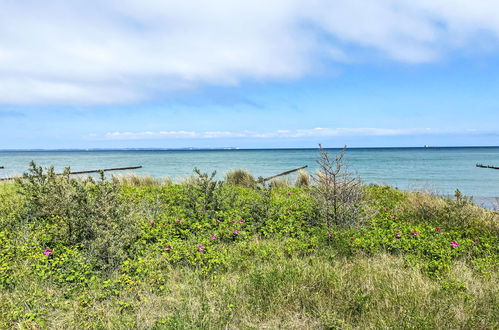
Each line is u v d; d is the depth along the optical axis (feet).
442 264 15.21
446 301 11.77
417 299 11.87
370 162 177.17
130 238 17.53
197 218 23.20
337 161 22.65
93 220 17.21
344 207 22.70
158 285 13.60
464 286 12.92
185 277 14.38
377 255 17.02
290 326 11.08
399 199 32.89
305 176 47.29
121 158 265.75
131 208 22.61
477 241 19.20
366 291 12.93
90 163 179.52
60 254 16.22
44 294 12.59
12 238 17.75
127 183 46.57
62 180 20.33
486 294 12.44
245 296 12.70
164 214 24.02
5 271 13.64
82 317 11.22
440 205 26.84
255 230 21.72
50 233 18.66
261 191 25.58
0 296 12.31
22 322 10.77
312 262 15.92
